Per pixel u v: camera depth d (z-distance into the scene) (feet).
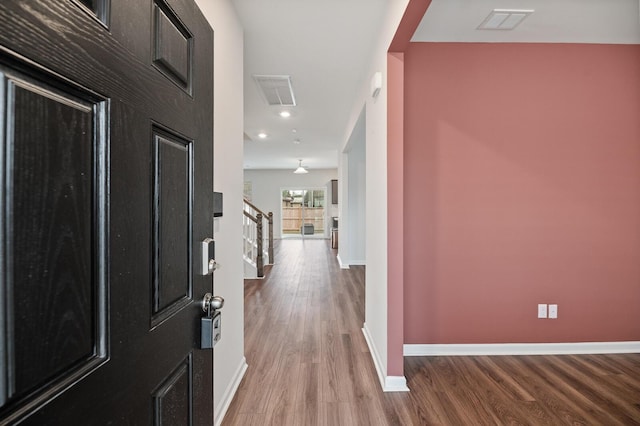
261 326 10.32
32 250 1.41
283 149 23.40
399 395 6.55
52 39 1.48
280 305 12.57
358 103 10.91
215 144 5.56
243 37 7.84
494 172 8.43
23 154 1.36
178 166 2.70
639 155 8.47
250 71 9.87
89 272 1.72
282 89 11.34
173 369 2.59
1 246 1.29
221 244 5.83
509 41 8.30
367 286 9.53
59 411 1.51
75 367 1.62
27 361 1.38
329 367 7.66
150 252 2.27
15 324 1.34
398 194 6.78
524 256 8.48
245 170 38.06
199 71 3.12
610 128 8.46
